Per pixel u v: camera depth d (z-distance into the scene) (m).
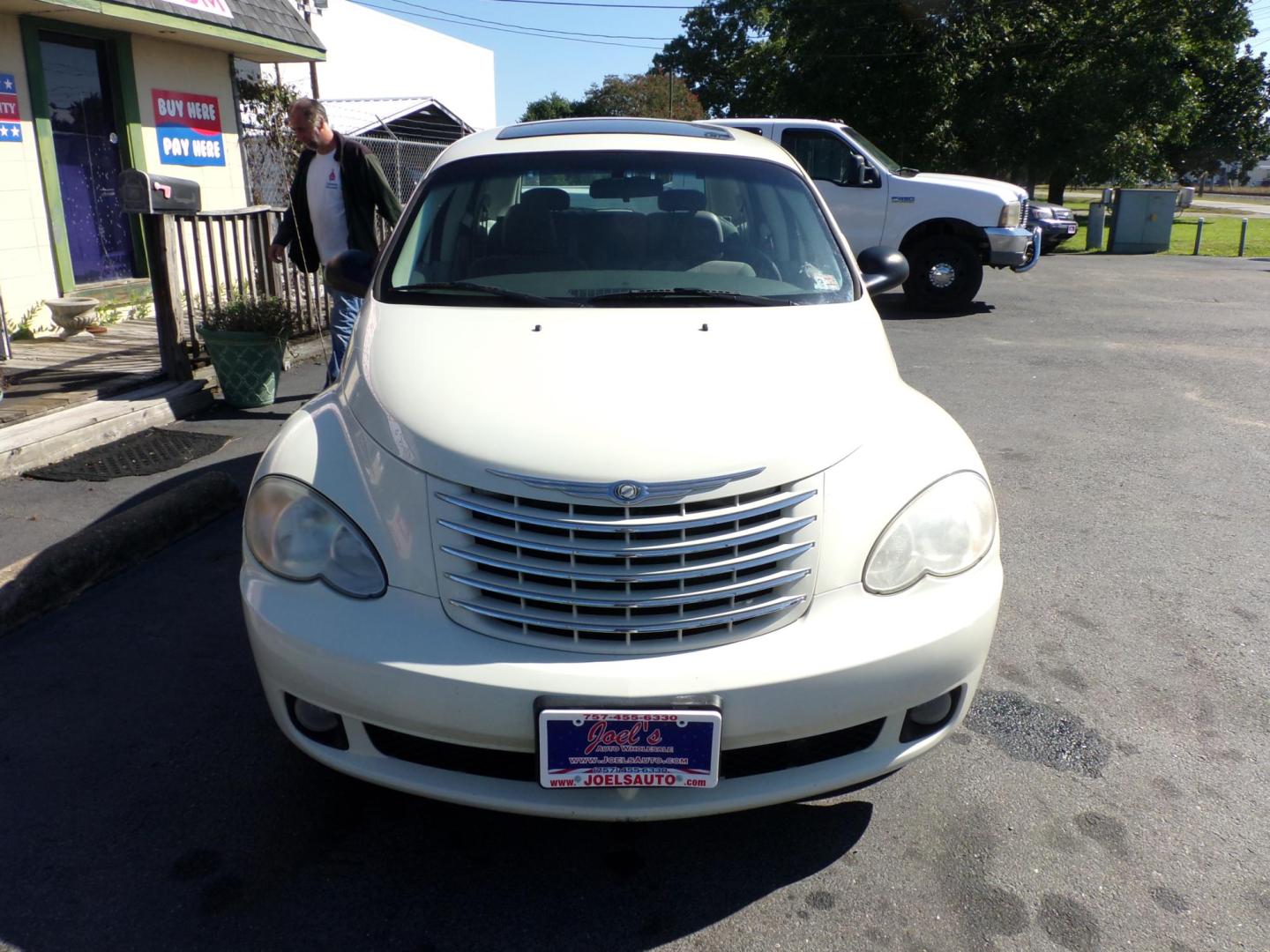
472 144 4.05
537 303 3.17
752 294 3.29
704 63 41.06
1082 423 6.82
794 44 29.03
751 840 2.66
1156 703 3.34
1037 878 2.51
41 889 2.42
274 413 6.62
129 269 9.83
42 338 8.13
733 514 2.27
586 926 2.35
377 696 2.26
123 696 3.28
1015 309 12.05
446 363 2.71
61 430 5.56
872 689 2.29
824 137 11.66
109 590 4.04
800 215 3.73
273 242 6.35
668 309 3.12
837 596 2.36
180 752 2.98
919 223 11.59
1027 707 3.31
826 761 2.38
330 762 2.40
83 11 8.05
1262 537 4.80
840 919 2.38
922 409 2.82
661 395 2.48
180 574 4.20
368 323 3.15
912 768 2.98
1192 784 2.91
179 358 6.64
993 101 27.22
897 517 2.42
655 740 2.19
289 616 2.35
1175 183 48.84
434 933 2.32
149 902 2.39
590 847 2.63
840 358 2.82
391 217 6.07
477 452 2.30
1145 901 2.43
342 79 24.97
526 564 2.26
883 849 2.62
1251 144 47.88
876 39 26.27
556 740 2.19
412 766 2.36
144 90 9.56
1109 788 2.88
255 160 12.77
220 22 9.58
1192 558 4.54
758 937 2.32
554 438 2.31
